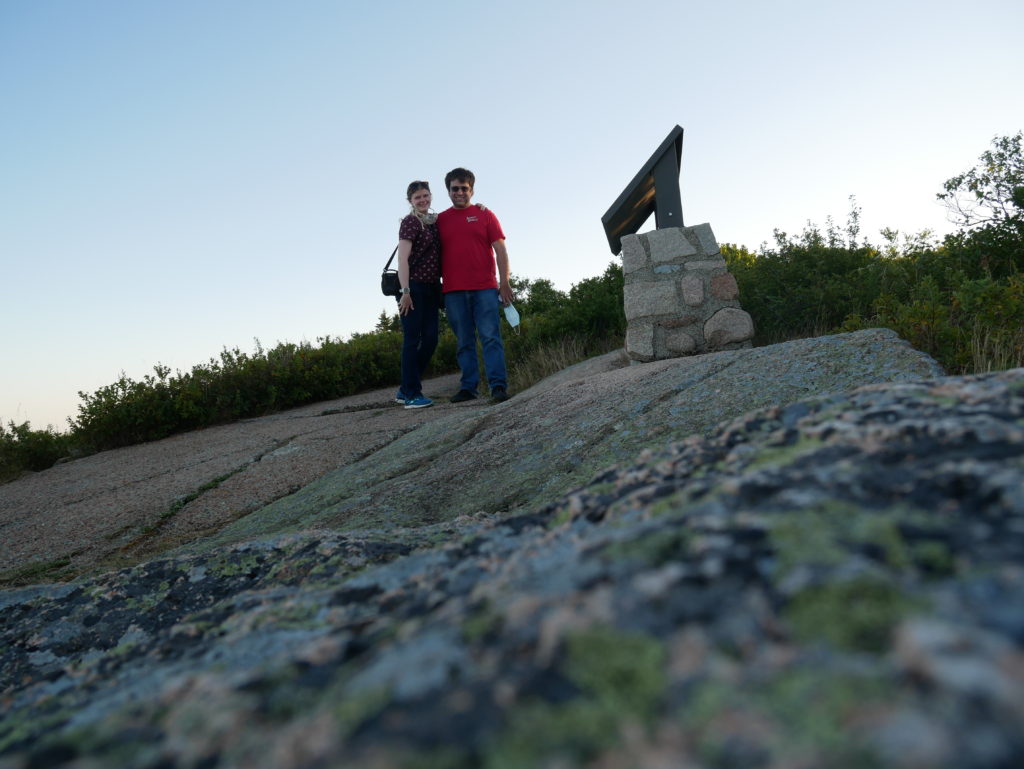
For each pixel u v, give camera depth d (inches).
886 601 16.6
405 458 131.2
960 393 34.9
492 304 216.4
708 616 17.5
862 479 25.3
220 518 130.3
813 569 18.5
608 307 322.3
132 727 22.6
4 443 280.7
